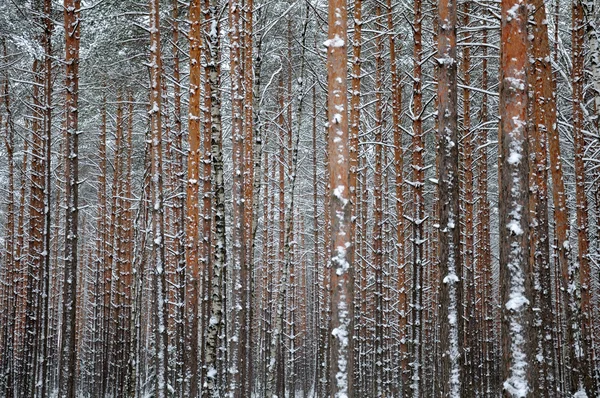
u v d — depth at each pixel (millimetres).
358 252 20453
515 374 7168
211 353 12688
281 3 20812
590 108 18328
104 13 16594
